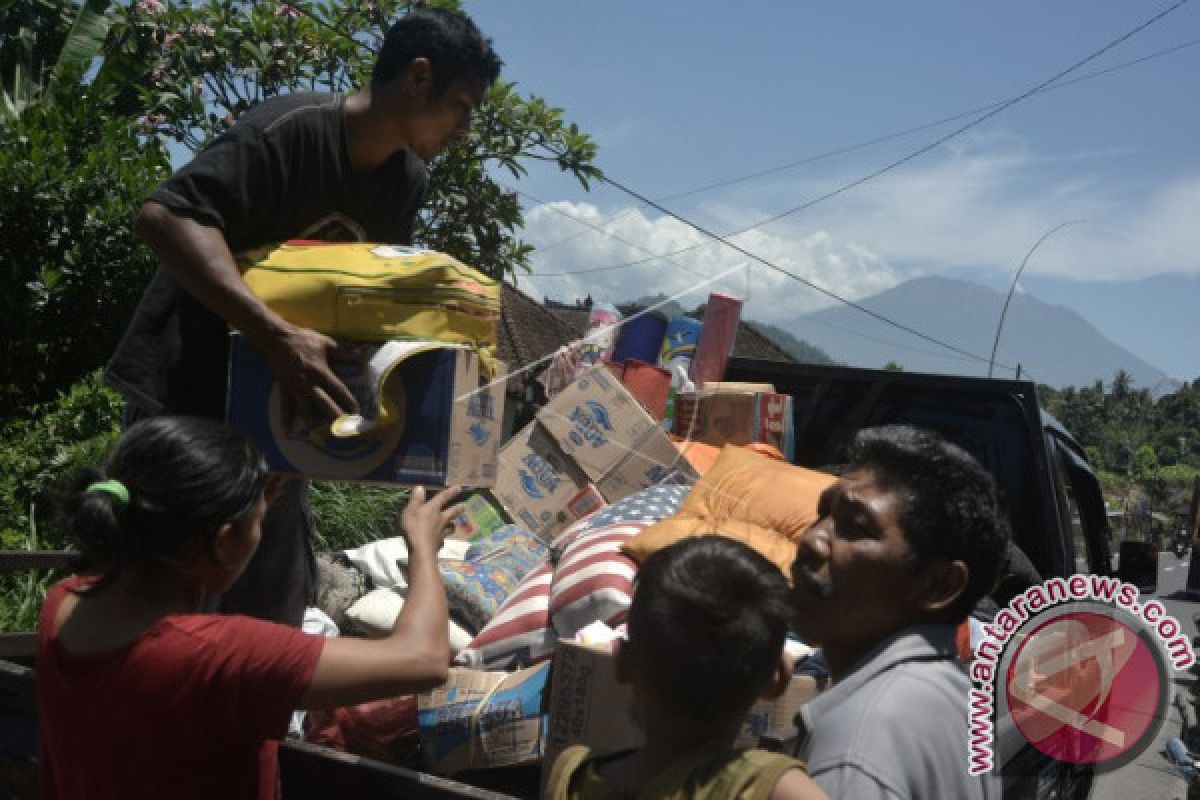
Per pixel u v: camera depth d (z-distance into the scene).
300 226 2.79
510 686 2.81
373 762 1.98
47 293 7.64
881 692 1.66
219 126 9.77
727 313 4.73
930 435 1.85
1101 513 5.92
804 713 1.73
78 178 7.62
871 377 5.00
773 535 3.29
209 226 2.51
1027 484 4.67
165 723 1.69
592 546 3.27
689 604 1.46
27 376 7.71
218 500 1.75
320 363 2.38
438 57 2.72
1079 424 160.88
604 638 2.82
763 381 5.36
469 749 2.77
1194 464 151.12
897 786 1.56
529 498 3.98
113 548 1.71
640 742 2.38
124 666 1.71
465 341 2.49
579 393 4.02
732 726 1.52
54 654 1.78
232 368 2.51
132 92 9.80
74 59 9.76
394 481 2.40
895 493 1.77
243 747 1.79
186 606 1.81
